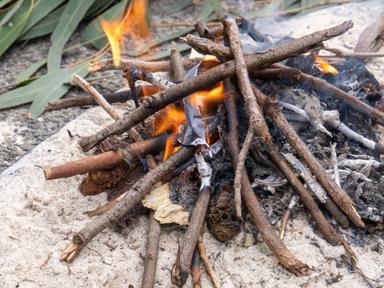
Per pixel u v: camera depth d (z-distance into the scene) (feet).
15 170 4.22
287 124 3.90
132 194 3.78
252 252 3.77
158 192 3.90
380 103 4.41
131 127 4.00
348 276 3.69
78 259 3.75
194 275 3.67
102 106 4.40
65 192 4.06
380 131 4.40
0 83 5.66
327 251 3.76
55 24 6.10
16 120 5.24
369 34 5.17
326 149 4.06
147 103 3.89
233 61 3.95
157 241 3.76
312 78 4.17
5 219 3.92
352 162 4.02
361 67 4.53
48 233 3.87
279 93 4.17
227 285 3.67
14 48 6.06
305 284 3.65
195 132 3.88
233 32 4.09
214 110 4.08
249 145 3.72
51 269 3.71
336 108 4.29
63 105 4.55
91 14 6.27
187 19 6.36
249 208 3.77
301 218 3.89
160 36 6.14
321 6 5.92
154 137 4.13
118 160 3.96
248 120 4.00
